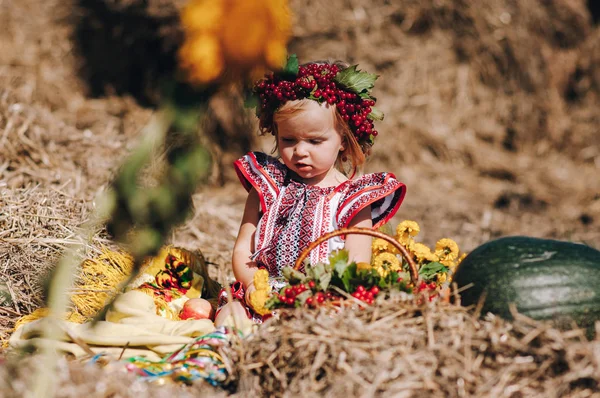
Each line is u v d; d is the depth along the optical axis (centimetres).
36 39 852
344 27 846
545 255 282
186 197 123
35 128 538
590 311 270
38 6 880
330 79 325
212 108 752
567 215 740
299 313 266
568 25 953
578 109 945
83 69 850
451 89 888
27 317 336
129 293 329
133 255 129
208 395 251
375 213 347
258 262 341
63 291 223
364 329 252
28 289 368
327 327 254
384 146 828
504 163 858
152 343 295
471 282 286
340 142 336
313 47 832
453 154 850
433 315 260
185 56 101
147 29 845
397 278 283
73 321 342
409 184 800
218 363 278
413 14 877
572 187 819
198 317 340
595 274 276
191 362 275
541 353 247
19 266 377
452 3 888
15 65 815
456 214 718
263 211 342
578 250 287
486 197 784
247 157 357
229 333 289
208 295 380
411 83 870
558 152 911
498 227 692
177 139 117
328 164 331
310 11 835
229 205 668
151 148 119
